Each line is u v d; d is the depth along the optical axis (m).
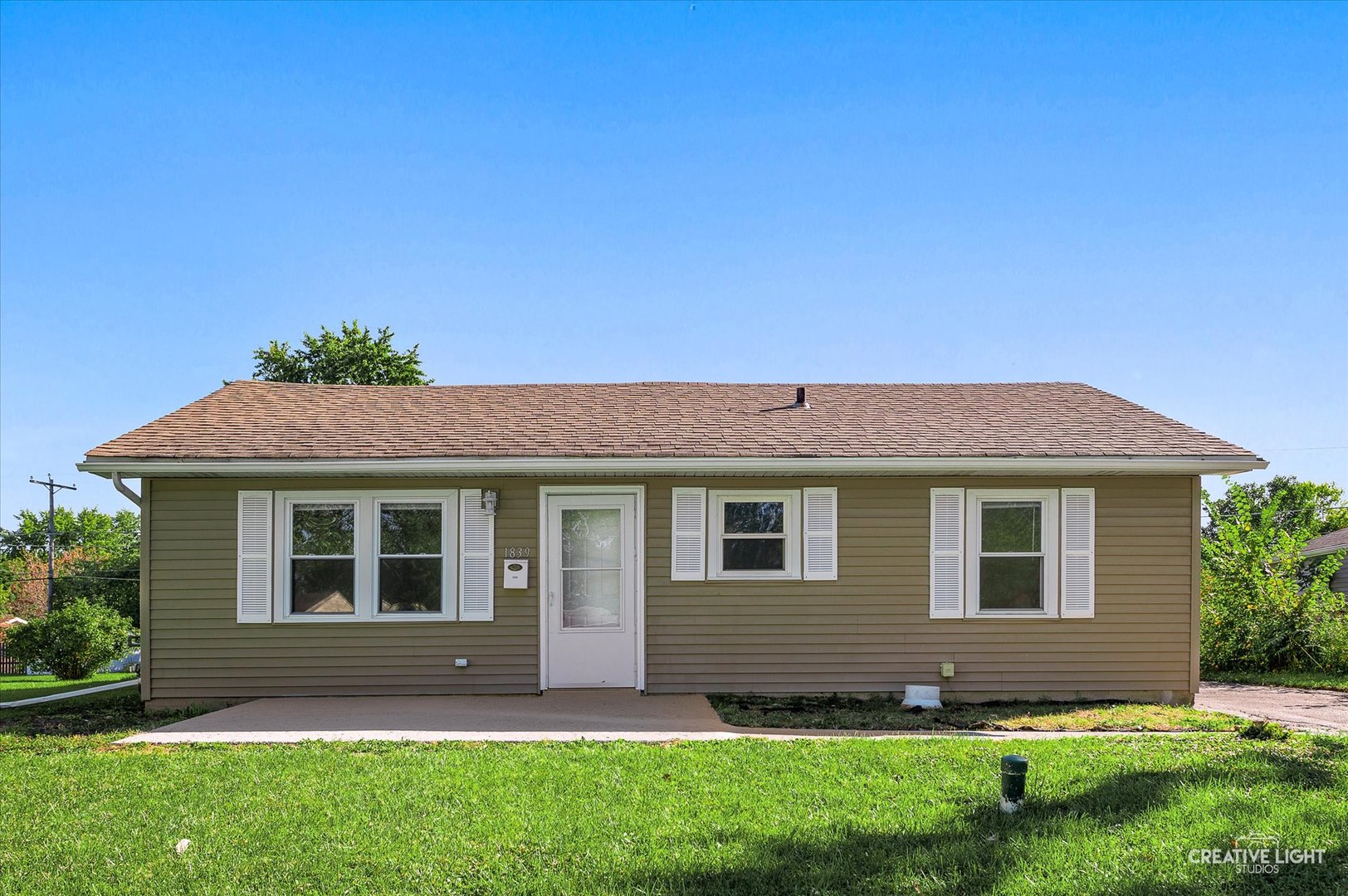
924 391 14.89
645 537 11.80
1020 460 11.38
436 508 11.80
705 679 11.73
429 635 11.67
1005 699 11.72
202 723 9.81
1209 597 17.19
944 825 6.05
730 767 7.56
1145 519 11.89
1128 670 11.80
